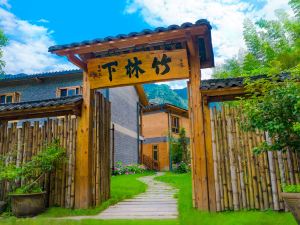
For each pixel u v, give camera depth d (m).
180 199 7.07
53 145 6.77
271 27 12.07
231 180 5.61
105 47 6.23
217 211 5.51
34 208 6.10
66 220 5.27
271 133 4.39
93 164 6.83
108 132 8.02
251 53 12.34
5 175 6.39
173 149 21.89
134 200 7.79
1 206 6.49
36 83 17.41
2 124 7.52
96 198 6.73
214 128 5.89
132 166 18.39
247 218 4.74
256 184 5.52
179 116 26.50
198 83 6.13
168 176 15.01
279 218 4.76
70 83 16.80
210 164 5.75
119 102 18.59
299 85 4.17
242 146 5.72
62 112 7.16
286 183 5.37
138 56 6.49
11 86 17.84
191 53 6.20
